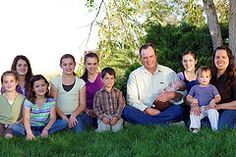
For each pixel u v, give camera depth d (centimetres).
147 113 690
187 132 613
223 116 632
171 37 1077
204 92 652
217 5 1266
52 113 675
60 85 711
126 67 1192
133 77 716
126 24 1216
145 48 701
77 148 564
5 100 682
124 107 696
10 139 627
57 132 669
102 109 693
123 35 1220
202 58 1001
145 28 1197
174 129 638
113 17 1220
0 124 683
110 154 518
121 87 1091
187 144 546
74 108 712
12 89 680
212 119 630
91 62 747
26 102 662
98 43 1227
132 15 1216
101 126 682
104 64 1196
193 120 635
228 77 657
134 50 1199
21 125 667
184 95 697
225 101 655
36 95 673
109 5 1215
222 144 535
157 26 1122
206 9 1008
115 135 623
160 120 688
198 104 652
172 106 691
